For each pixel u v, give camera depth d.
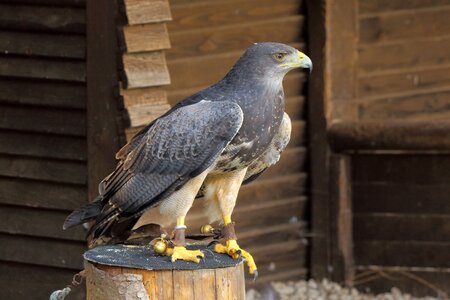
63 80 7.75
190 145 5.32
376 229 9.82
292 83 9.75
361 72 10.17
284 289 9.59
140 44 7.34
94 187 7.60
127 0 7.29
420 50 10.65
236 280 5.09
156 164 5.37
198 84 8.95
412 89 10.60
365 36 10.19
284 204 9.74
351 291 9.73
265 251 9.58
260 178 9.52
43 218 7.99
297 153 9.82
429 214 9.69
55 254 7.96
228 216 5.70
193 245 5.58
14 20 7.89
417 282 9.75
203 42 8.98
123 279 4.98
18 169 8.02
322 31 9.66
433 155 9.60
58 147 7.84
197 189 5.41
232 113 5.32
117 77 7.45
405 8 10.50
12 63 7.94
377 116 10.27
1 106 8.03
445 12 10.85
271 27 9.52
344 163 9.72
